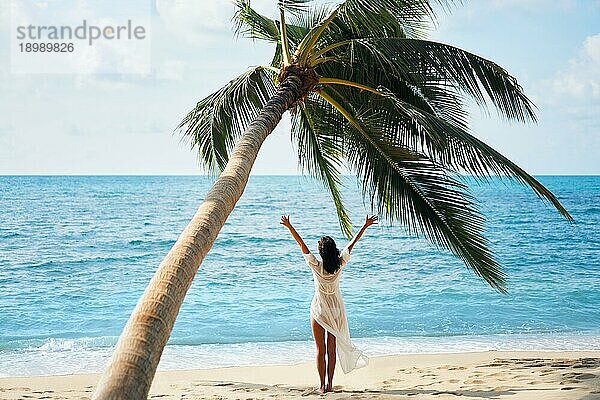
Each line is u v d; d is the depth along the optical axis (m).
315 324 8.21
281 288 21.56
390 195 9.42
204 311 17.55
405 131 9.87
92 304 19.36
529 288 21.06
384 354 11.95
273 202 54.88
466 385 8.22
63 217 45.56
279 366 10.78
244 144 6.32
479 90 9.52
